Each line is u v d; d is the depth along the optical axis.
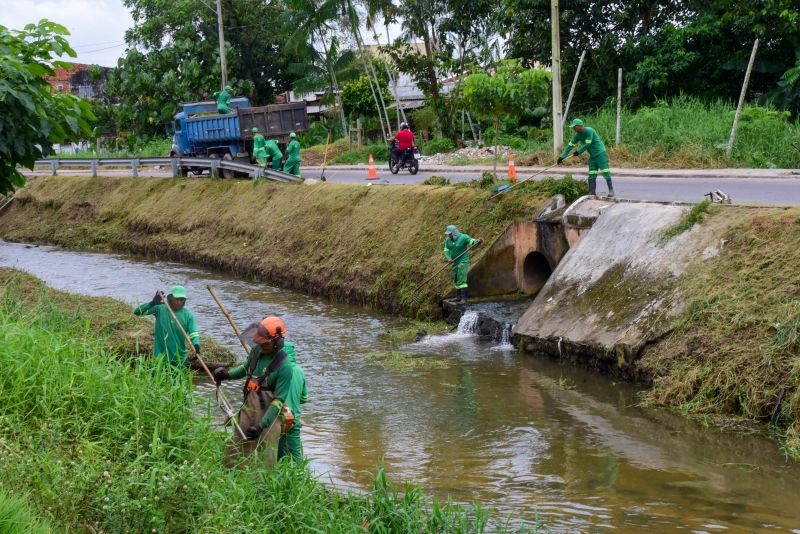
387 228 20.19
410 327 16.17
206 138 31.06
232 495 6.05
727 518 7.01
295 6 42.59
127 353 11.99
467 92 18.17
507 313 15.22
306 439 9.62
